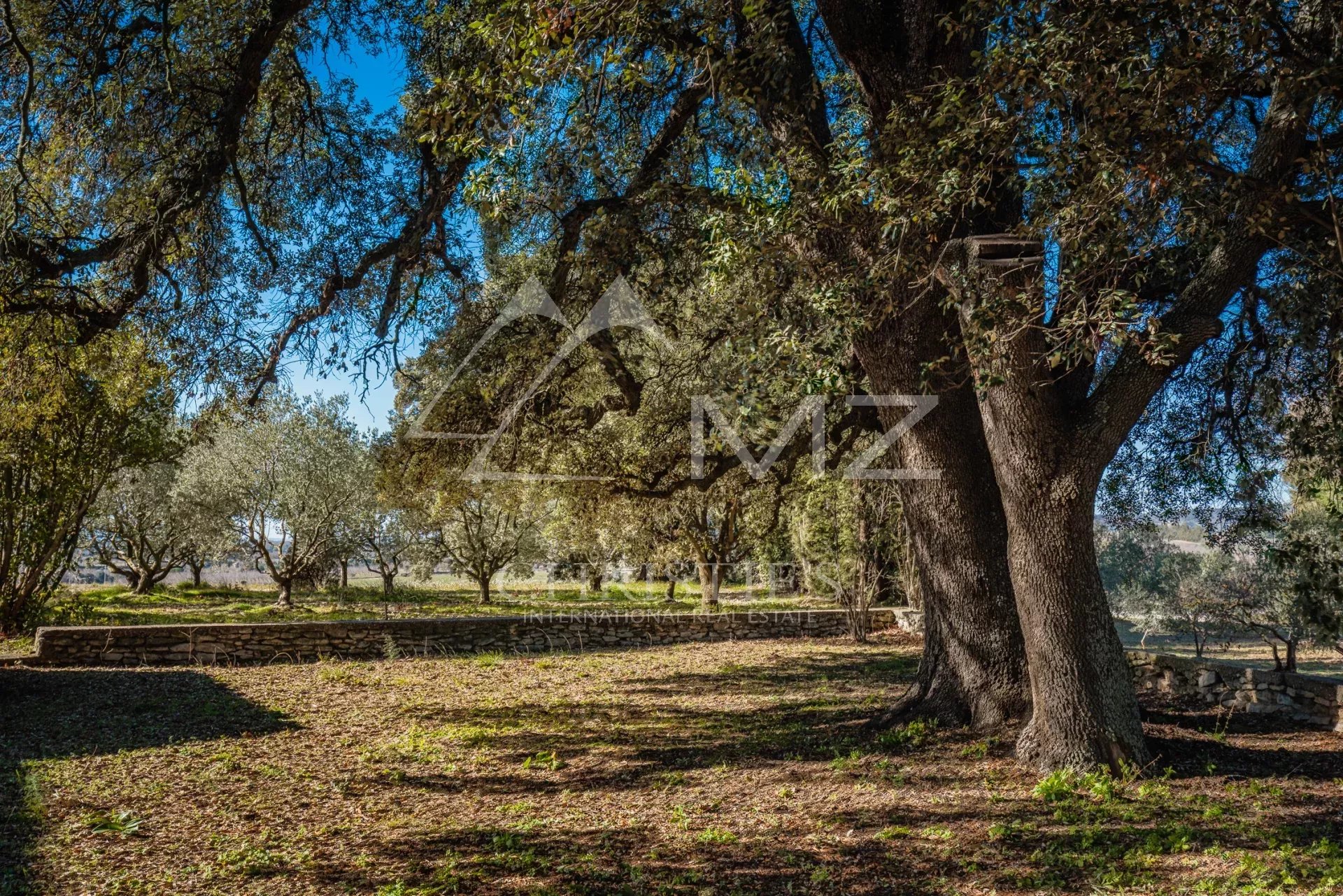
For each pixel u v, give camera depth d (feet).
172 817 18.69
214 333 27.35
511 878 15.14
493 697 34.83
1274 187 15.70
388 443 37.14
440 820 18.67
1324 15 15.44
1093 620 19.92
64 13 23.49
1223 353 26.89
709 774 22.18
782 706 31.71
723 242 17.60
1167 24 14.85
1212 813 17.01
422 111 19.15
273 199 29.78
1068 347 15.23
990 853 15.57
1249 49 14.28
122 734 27.22
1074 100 16.31
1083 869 14.60
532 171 25.66
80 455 54.29
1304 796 18.22
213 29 25.75
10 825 17.80
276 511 85.05
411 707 32.50
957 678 24.06
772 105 22.03
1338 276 15.98
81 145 24.93
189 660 44.24
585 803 19.98
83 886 14.55
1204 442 27.09
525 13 17.54
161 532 108.27
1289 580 29.35
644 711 31.76
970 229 21.68
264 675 40.37
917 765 21.27
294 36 28.19
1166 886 13.62
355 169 30.17
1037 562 20.04
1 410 32.27
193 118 25.50
